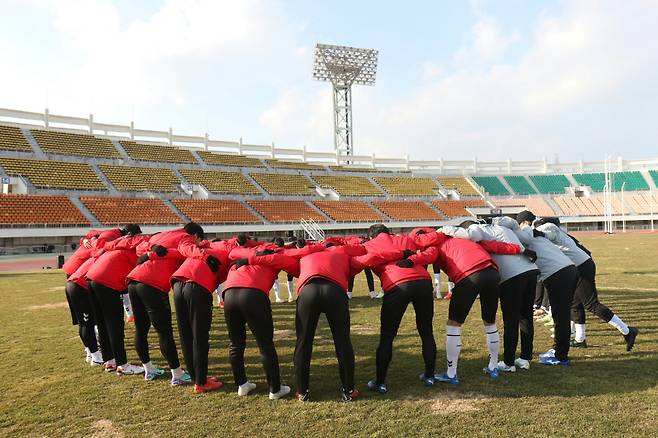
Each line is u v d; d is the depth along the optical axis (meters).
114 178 40.53
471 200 60.28
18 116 41.19
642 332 6.89
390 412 4.20
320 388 5.00
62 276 18.22
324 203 50.84
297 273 5.11
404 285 4.78
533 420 3.88
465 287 5.00
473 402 4.37
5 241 30.66
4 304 11.33
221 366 6.07
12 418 4.33
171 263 5.45
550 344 6.60
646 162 66.44
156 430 3.99
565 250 6.02
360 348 6.63
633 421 3.78
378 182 59.84
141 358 5.50
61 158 39.69
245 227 41.25
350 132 63.62
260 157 56.50
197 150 51.72
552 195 64.38
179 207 40.56
